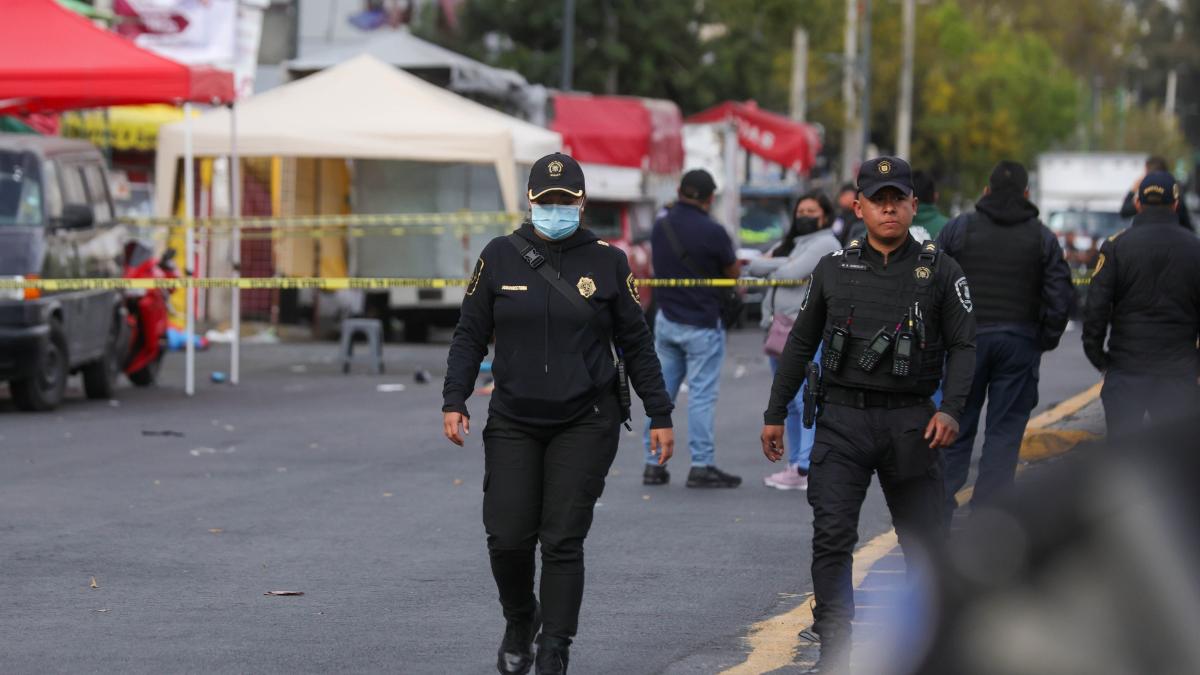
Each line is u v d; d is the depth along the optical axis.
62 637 23.08
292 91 69.75
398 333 88.75
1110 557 9.09
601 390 20.28
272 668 21.47
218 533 31.25
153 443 44.50
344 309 83.69
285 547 29.97
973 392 30.06
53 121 72.62
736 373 66.62
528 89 88.44
